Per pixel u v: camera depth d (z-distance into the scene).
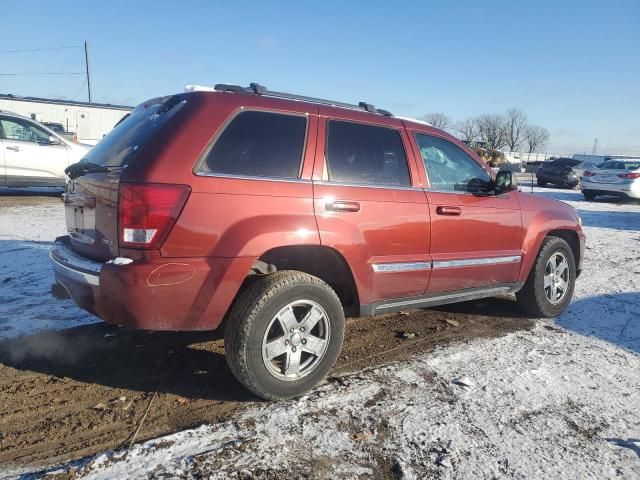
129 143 3.23
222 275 3.00
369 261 3.63
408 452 2.79
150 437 2.85
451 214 4.11
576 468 2.72
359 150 3.71
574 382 3.71
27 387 3.36
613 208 16.41
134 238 2.86
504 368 3.90
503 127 77.38
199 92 3.25
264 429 2.95
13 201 11.49
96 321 4.54
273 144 3.32
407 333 4.58
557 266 5.16
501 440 2.94
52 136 11.41
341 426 3.01
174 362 3.79
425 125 4.30
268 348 3.16
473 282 4.42
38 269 6.03
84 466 2.56
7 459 2.62
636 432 3.09
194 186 2.95
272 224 3.14
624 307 5.59
